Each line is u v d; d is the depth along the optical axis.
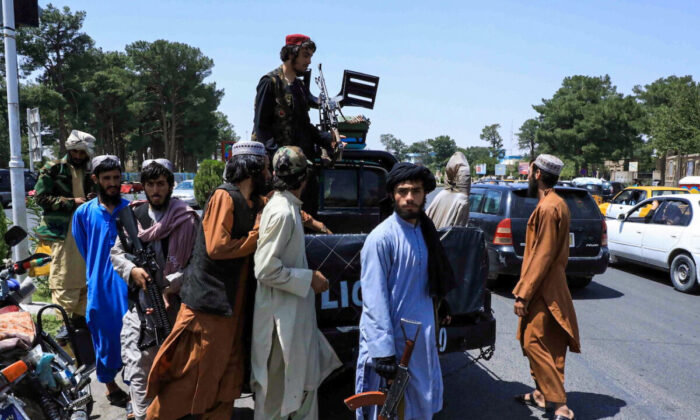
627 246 9.57
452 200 4.27
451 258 3.36
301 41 3.64
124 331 3.20
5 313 2.82
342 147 4.02
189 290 2.72
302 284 2.65
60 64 59.12
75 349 3.09
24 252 6.07
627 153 85.25
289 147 2.73
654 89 93.81
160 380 2.78
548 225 3.42
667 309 7.01
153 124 69.19
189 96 66.69
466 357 5.03
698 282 7.74
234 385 2.82
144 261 3.10
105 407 3.77
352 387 4.07
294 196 2.77
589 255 7.49
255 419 2.79
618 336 5.73
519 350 5.25
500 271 7.38
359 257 3.18
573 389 4.27
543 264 3.43
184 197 22.84
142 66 65.81
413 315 2.62
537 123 97.94
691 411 3.88
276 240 2.60
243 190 2.79
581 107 86.75
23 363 2.41
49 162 4.25
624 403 4.00
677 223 8.42
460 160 4.32
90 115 60.47
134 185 4.99
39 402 2.62
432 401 2.64
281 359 2.74
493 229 7.51
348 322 3.18
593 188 25.20
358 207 5.04
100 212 3.65
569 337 3.54
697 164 50.34
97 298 3.58
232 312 2.70
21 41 54.78
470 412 3.83
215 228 2.65
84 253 3.71
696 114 35.97
